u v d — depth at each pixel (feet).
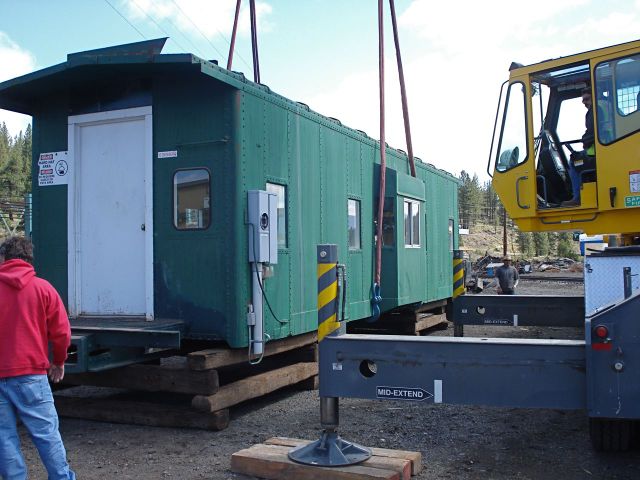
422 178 39.60
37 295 12.99
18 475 12.77
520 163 24.38
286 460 14.84
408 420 20.84
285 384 23.25
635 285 18.65
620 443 16.39
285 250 23.47
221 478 15.10
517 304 29.84
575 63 22.97
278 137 23.25
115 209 22.71
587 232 22.99
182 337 21.01
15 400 12.64
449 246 45.60
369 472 13.94
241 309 20.59
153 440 18.63
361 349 14.17
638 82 21.65
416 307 37.81
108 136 22.94
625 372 12.31
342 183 28.73
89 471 15.85
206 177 21.03
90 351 18.80
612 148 21.85
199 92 21.17
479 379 13.37
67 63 20.59
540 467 15.88
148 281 21.81
